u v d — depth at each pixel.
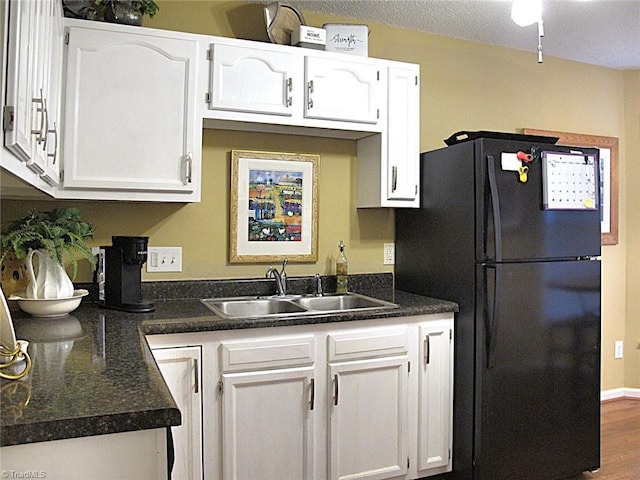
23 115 1.12
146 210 2.51
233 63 2.32
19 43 1.04
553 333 2.46
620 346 3.73
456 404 2.47
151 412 0.98
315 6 2.72
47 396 1.05
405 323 2.37
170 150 2.22
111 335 1.69
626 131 3.74
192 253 2.59
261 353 2.08
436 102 3.12
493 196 2.32
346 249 2.93
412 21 2.92
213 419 2.02
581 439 2.53
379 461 2.32
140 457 0.99
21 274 1.99
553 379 2.46
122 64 2.14
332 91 2.51
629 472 2.62
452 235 2.52
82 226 2.12
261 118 2.38
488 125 3.28
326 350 2.21
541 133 3.43
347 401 2.25
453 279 2.51
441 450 2.46
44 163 1.54
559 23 2.90
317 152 2.85
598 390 2.57
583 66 3.59
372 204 2.76
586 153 2.54
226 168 2.65
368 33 2.91
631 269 3.73
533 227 2.41
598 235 2.58
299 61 2.44
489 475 2.34
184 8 2.56
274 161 2.74
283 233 2.77
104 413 0.95
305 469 2.17
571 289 2.50
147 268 2.51
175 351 1.95
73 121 2.07
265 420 2.10
